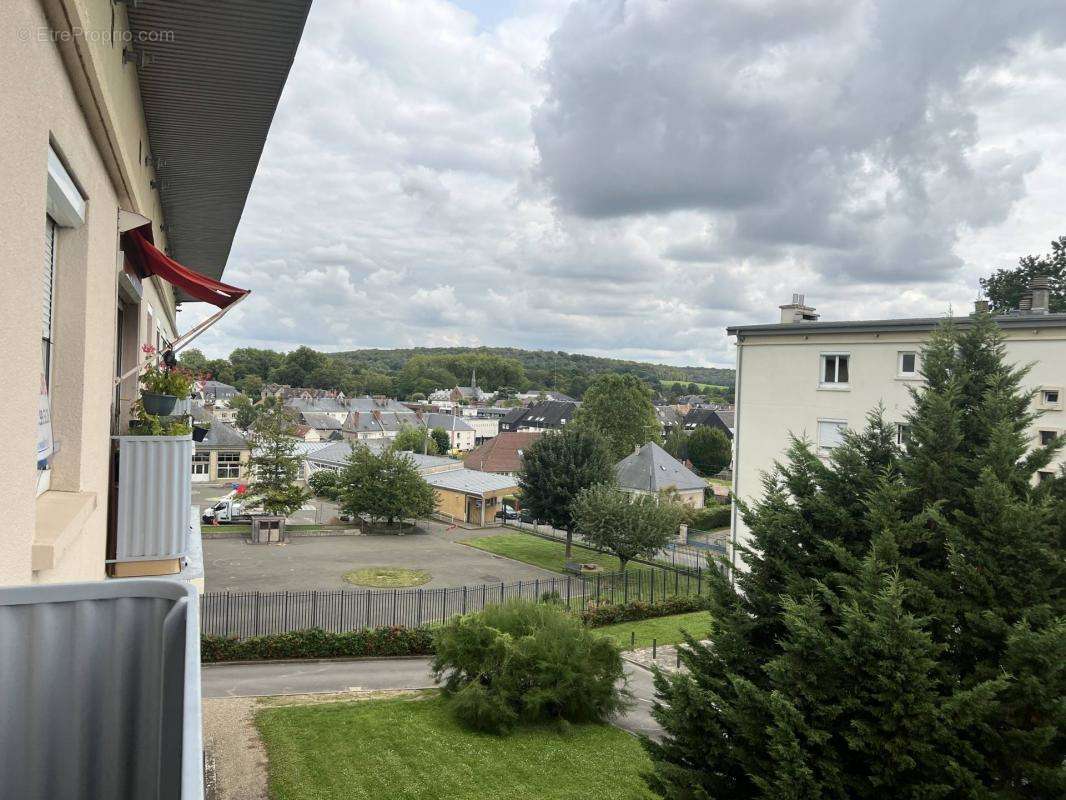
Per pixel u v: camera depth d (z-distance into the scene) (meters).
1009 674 7.86
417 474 49.06
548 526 53.00
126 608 1.75
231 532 47.09
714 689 10.42
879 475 10.48
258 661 22.75
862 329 25.00
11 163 2.93
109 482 7.16
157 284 13.31
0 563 2.94
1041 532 8.79
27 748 1.67
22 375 3.21
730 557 28.39
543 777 14.62
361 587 33.19
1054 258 46.59
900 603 8.38
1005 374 10.65
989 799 7.75
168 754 1.62
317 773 14.05
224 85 9.31
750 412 28.28
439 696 19.25
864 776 8.69
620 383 75.94
